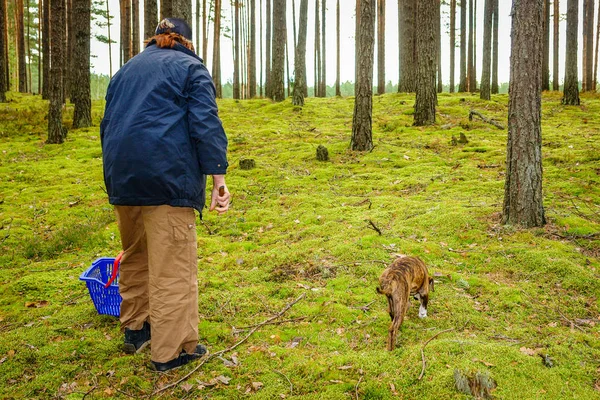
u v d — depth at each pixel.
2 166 10.84
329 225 6.49
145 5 18.86
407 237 5.93
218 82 26.81
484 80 17.58
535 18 5.54
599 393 3.04
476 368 3.16
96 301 4.20
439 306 4.32
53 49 12.62
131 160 3.03
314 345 3.73
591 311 4.23
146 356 3.58
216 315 4.24
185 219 3.23
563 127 12.98
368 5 10.38
